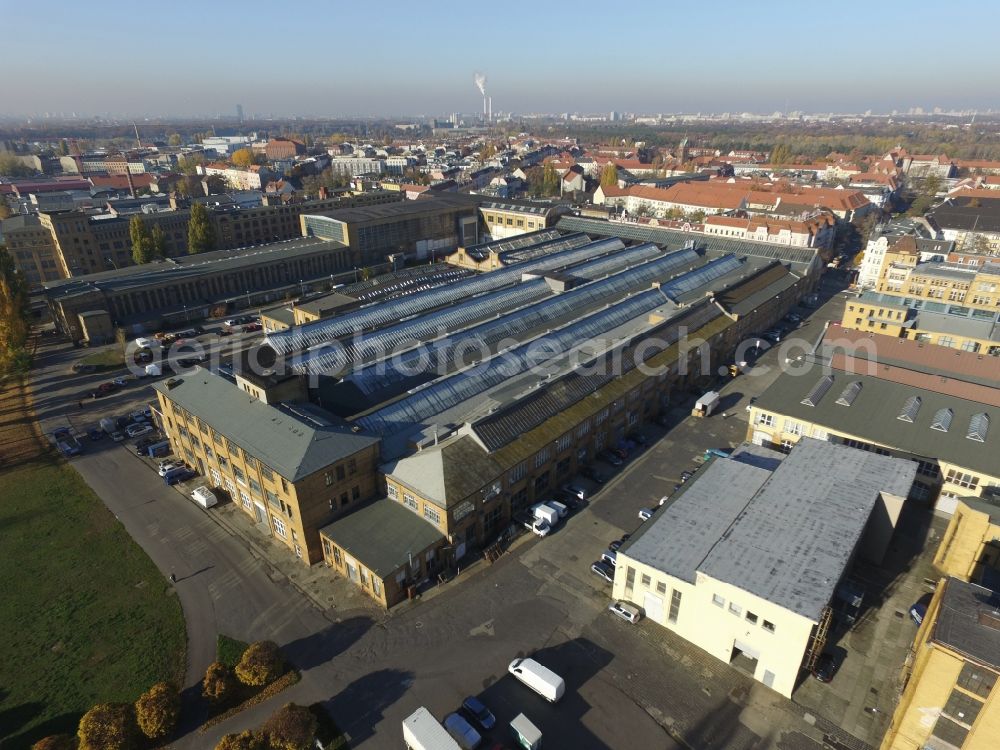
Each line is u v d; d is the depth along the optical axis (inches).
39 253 7022.6
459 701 2073.1
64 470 3432.6
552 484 3218.5
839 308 6264.8
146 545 2827.3
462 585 2578.7
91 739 1829.5
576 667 2203.5
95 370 4758.9
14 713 2044.8
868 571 2655.0
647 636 2336.4
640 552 2388.0
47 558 2748.5
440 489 2618.1
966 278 5506.9
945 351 4082.2
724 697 2092.8
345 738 1945.1
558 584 2588.6
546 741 1945.1
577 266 6181.1
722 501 2667.3
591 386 3518.7
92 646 2294.5
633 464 3469.5
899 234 7386.8
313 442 2667.3
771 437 3526.1
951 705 1638.8
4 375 4554.6
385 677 2160.4
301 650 2269.9
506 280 5969.5
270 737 1845.5
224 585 2586.1
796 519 2456.9
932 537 2864.2
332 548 2620.6
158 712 1918.1
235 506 3105.3
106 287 5575.8
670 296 5236.2
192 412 3129.9
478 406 3373.5
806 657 2144.4
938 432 3132.4
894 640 2304.4
